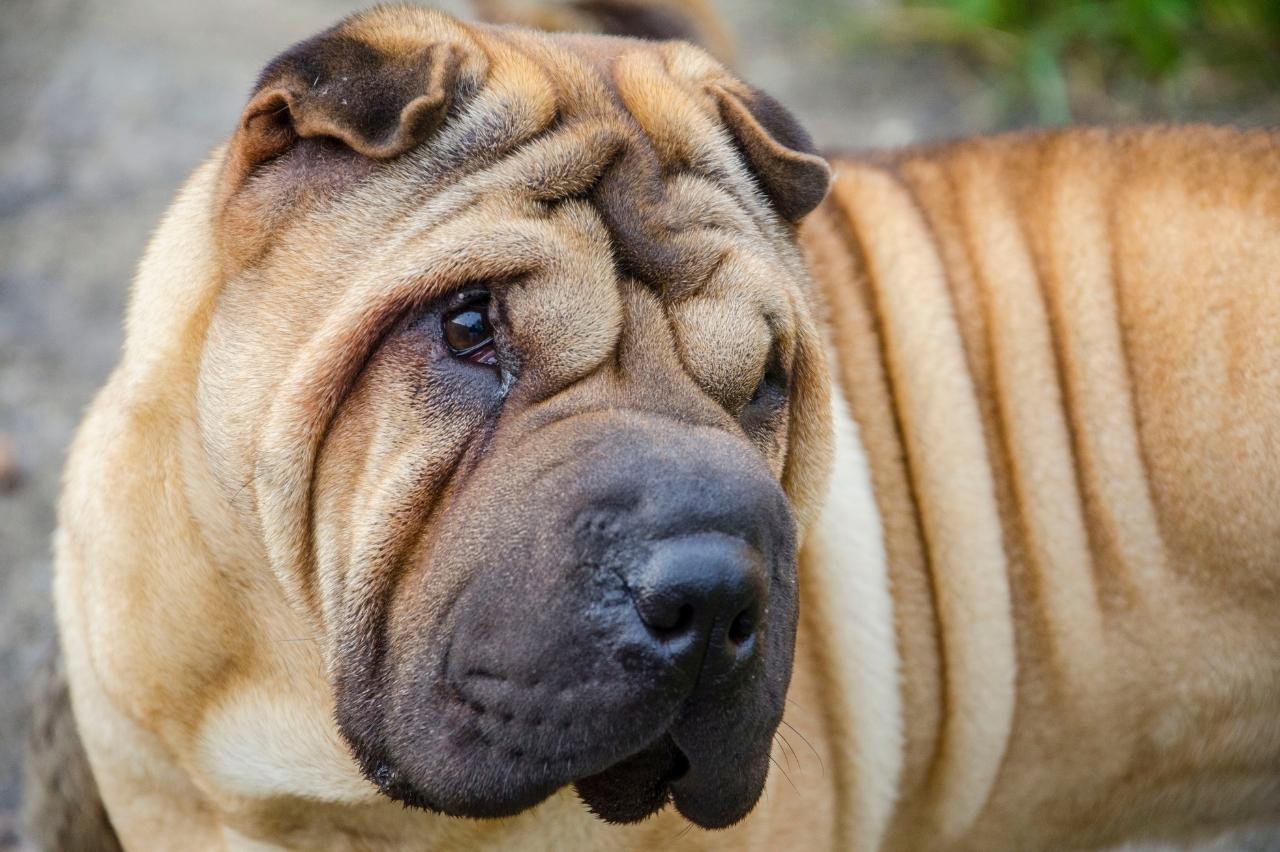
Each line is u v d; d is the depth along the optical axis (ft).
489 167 21.47
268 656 23.88
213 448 22.77
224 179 23.04
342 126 21.36
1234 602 29.40
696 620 18.61
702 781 20.24
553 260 20.72
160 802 26.94
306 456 21.65
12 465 45.65
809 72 67.82
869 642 27.99
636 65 23.86
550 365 20.70
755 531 19.26
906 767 29.84
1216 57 64.49
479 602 19.71
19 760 37.55
